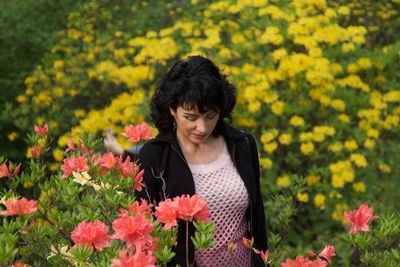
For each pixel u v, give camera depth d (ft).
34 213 6.28
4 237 5.27
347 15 17.85
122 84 16.20
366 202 14.19
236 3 16.92
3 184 12.76
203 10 18.57
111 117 14.88
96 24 20.34
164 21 19.30
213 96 6.53
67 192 6.48
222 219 7.32
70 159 6.72
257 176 7.93
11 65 20.03
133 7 20.58
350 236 6.70
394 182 14.88
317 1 16.72
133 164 6.79
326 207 14.43
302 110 14.49
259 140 14.67
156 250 5.21
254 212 7.80
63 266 6.24
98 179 6.59
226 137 7.52
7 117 16.90
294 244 14.26
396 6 19.83
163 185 7.07
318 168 14.75
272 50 16.05
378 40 18.93
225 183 7.33
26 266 5.95
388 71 16.26
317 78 14.52
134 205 5.68
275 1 16.74
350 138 15.08
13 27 21.85
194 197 5.32
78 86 16.75
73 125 15.98
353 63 15.69
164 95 6.81
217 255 7.29
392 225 6.64
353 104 15.15
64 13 23.43
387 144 15.94
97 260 5.52
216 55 15.20
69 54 17.83
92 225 5.16
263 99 14.21
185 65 6.68
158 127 7.30
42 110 16.98
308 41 15.15
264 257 6.62
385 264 6.70
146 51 15.72
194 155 7.34
